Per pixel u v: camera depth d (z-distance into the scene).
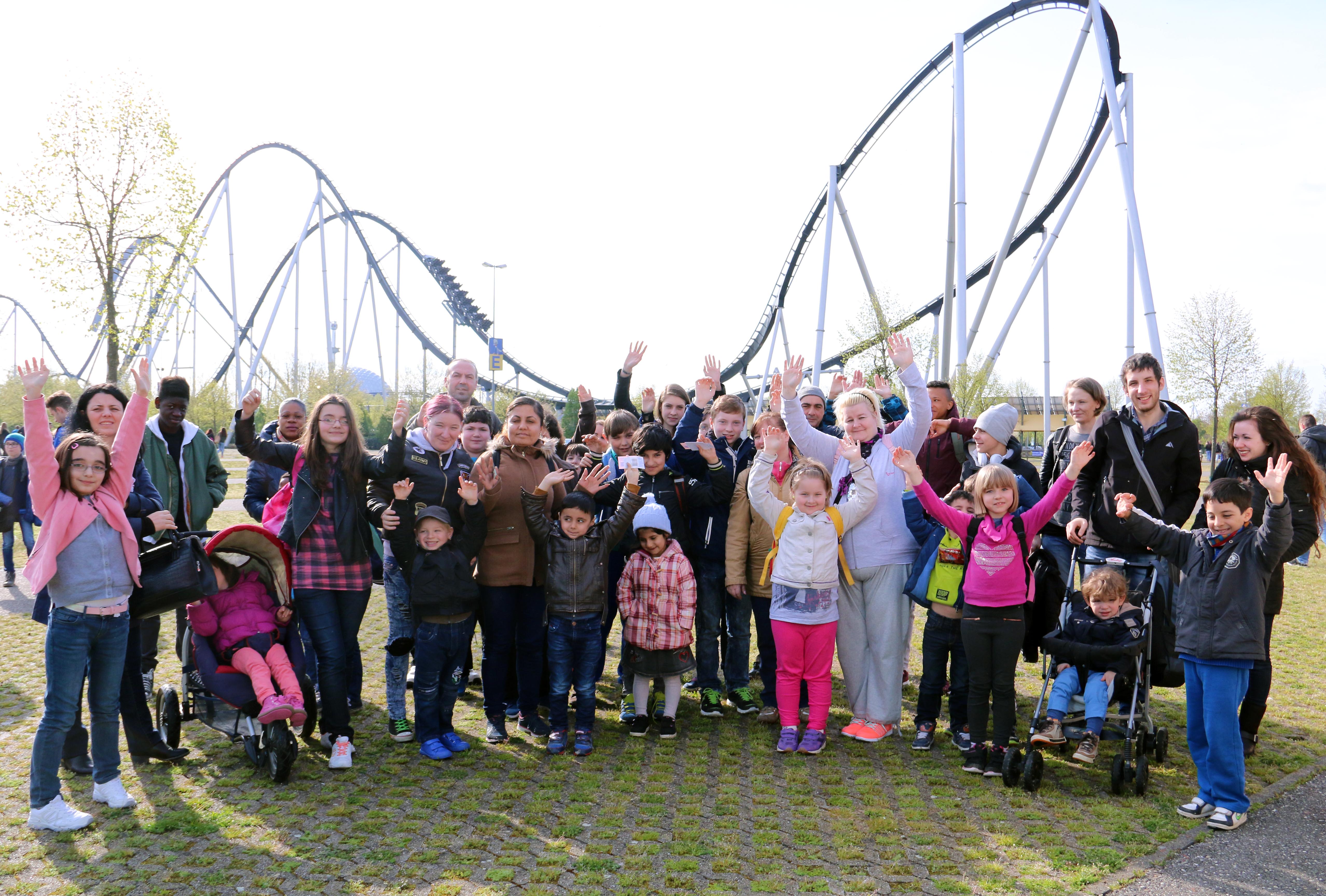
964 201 24.86
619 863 4.09
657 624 6.04
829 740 6.15
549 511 6.18
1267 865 4.13
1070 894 3.80
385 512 5.56
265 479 8.30
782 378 6.37
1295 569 14.87
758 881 3.92
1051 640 5.51
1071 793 5.16
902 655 6.15
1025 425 85.00
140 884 3.83
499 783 5.20
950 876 3.99
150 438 7.02
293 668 5.48
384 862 4.09
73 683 4.49
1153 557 5.80
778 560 5.97
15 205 18.48
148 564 5.00
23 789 4.93
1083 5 31.14
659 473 6.62
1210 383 41.41
